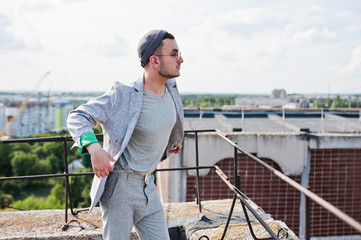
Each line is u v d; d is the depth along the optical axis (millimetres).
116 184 2021
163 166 12312
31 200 47625
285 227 3277
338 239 10594
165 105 2057
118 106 1931
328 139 10453
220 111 18125
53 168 67000
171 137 2371
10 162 66625
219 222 3408
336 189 10797
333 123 15000
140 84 1979
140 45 2008
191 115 16453
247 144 10328
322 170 10703
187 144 10102
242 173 10352
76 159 48281
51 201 47406
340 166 10758
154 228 2162
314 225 10648
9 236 3045
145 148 2029
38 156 67500
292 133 10594
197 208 3842
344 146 10508
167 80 2195
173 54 1976
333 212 1390
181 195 10164
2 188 60500
